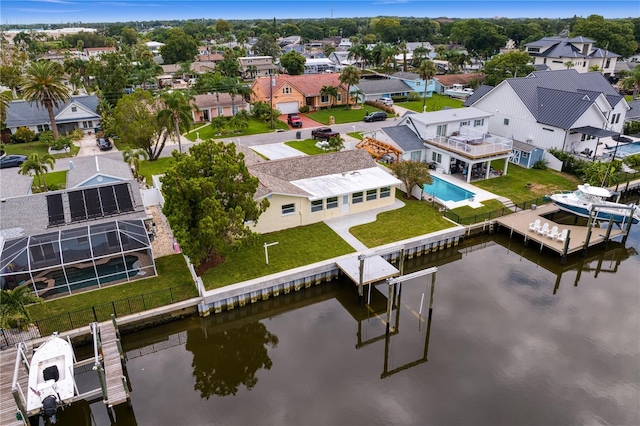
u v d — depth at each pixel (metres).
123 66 97.44
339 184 35.56
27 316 22.31
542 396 20.69
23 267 24.95
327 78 84.19
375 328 25.95
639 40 135.25
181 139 61.50
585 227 35.41
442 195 40.78
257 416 19.91
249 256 29.59
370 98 85.31
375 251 27.77
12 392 17.86
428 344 24.27
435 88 96.38
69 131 65.00
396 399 20.70
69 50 153.38
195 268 27.98
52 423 20.02
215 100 74.12
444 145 44.84
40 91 54.97
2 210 28.67
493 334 24.94
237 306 26.69
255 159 40.97
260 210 27.53
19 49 146.75
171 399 21.02
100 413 20.38
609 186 42.19
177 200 25.08
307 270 27.88
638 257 33.94
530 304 27.73
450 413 19.83
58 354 20.62
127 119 48.16
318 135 59.62
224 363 23.52
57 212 29.08
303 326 26.25
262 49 156.38
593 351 23.56
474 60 141.00
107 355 21.80
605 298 28.44
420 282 30.17
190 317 25.77
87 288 26.41
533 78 54.19
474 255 33.88
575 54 102.75
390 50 115.62
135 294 25.81
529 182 43.44
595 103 46.84
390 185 36.00
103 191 31.27
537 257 33.34
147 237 27.75
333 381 21.89
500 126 53.88
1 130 60.91
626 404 20.22
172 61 133.75
